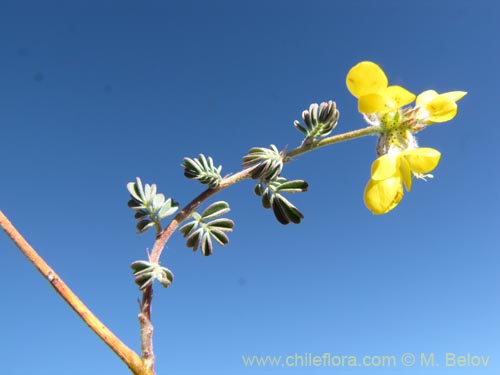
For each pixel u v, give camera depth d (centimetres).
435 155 8
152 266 6
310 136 8
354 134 9
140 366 6
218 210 8
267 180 8
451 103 9
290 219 9
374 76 8
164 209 7
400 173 9
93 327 6
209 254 8
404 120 9
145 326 6
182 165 8
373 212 9
